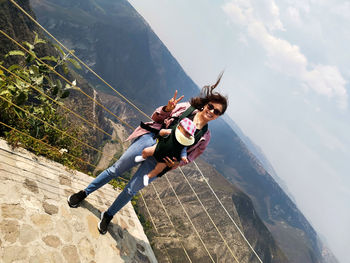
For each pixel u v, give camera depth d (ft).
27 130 14.39
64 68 14.29
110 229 13.23
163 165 10.34
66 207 11.64
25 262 8.34
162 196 613.93
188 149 10.63
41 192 11.23
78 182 14.07
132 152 10.75
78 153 16.80
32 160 12.61
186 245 483.51
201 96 10.52
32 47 13.02
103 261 11.24
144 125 10.82
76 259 10.11
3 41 176.35
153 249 15.33
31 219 9.71
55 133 15.72
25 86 13.01
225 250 566.36
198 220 587.68
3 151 11.53
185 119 9.61
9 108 13.39
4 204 9.36
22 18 349.20
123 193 11.48
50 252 9.34
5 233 8.54
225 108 10.14
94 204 13.53
